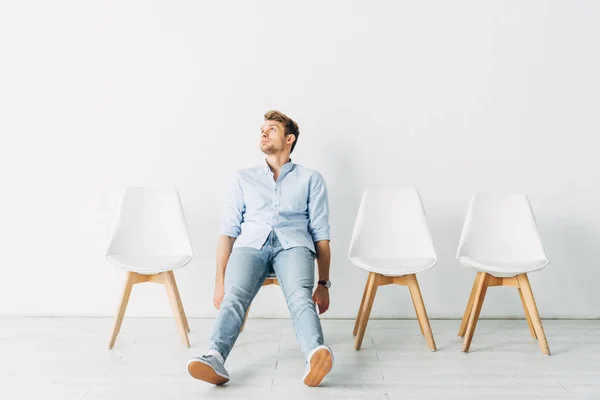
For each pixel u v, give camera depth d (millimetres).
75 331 2412
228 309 1798
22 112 2705
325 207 2225
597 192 2703
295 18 2717
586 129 2705
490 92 2709
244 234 2141
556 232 2705
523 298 2311
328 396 1628
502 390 1691
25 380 1762
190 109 2715
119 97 2713
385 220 2465
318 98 2713
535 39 2707
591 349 2170
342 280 2705
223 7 2717
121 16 2715
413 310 2715
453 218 2711
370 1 2709
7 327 2475
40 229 2699
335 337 2359
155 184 2715
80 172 2705
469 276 2705
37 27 2713
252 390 1674
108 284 2699
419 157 2709
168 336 2336
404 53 2711
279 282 2006
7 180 2697
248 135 2717
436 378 1806
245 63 2715
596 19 2703
